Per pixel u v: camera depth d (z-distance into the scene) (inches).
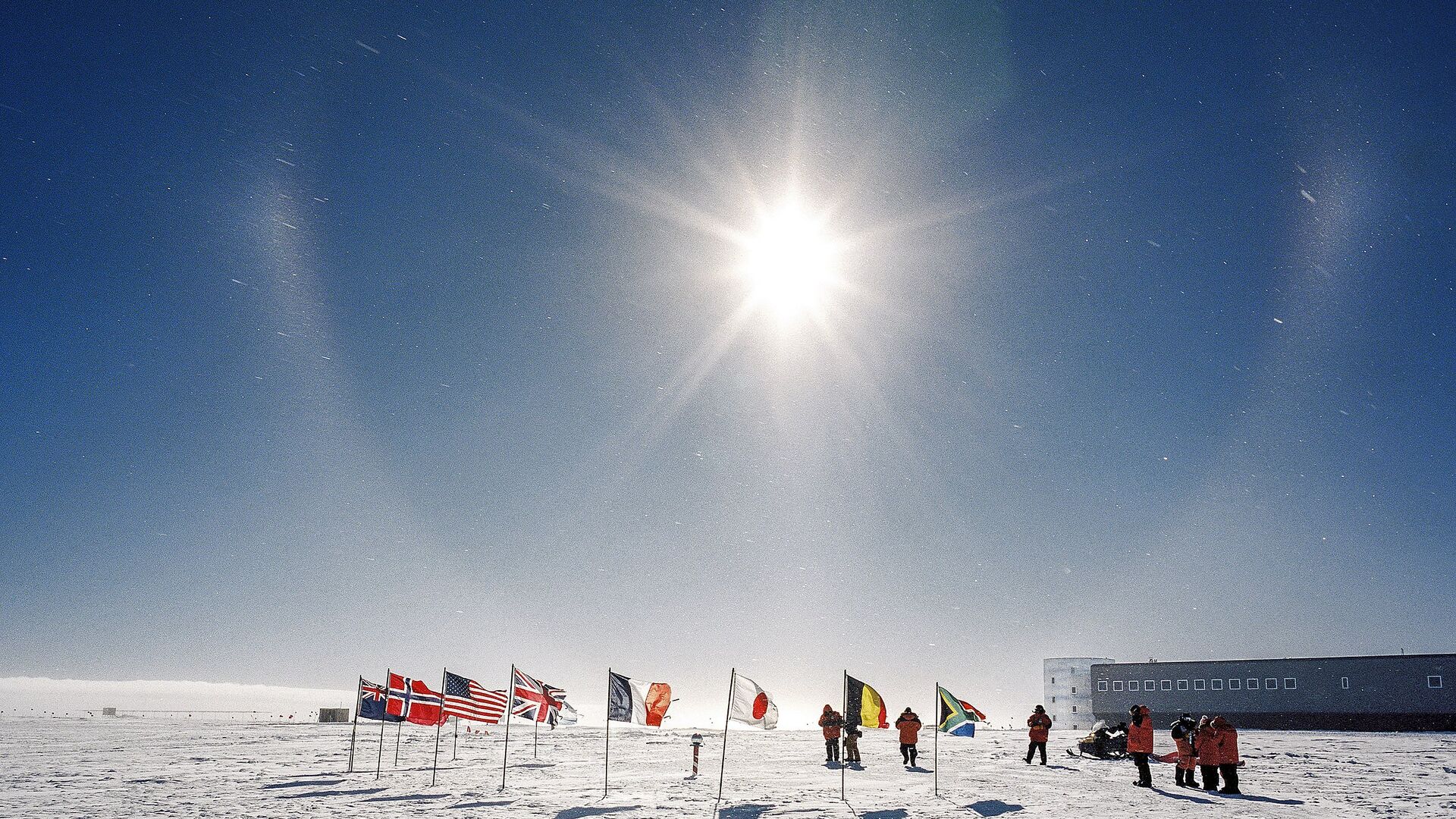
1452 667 2456.9
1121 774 1042.1
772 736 2133.4
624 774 1068.5
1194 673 2837.1
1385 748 1473.9
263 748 1615.4
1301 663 2677.2
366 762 1274.6
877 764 1204.5
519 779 1020.5
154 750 1547.7
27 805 795.4
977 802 789.2
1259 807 741.9
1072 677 3051.2
